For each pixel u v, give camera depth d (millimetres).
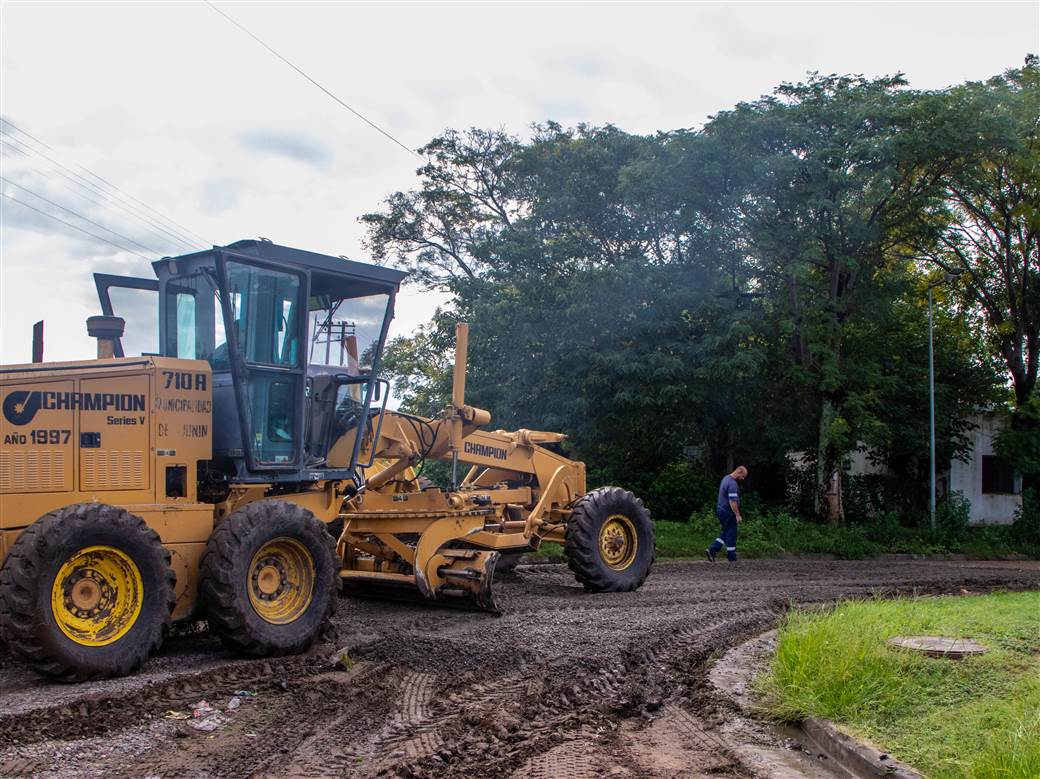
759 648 8547
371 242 31750
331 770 5301
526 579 13578
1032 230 24625
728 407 22906
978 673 6832
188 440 8273
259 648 7871
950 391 25234
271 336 8758
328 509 9539
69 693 6629
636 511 12766
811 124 20891
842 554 20453
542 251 22969
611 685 7316
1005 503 28188
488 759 5520
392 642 8375
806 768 5523
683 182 20828
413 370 28969
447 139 30859
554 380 22016
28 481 7422
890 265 23969
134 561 7316
